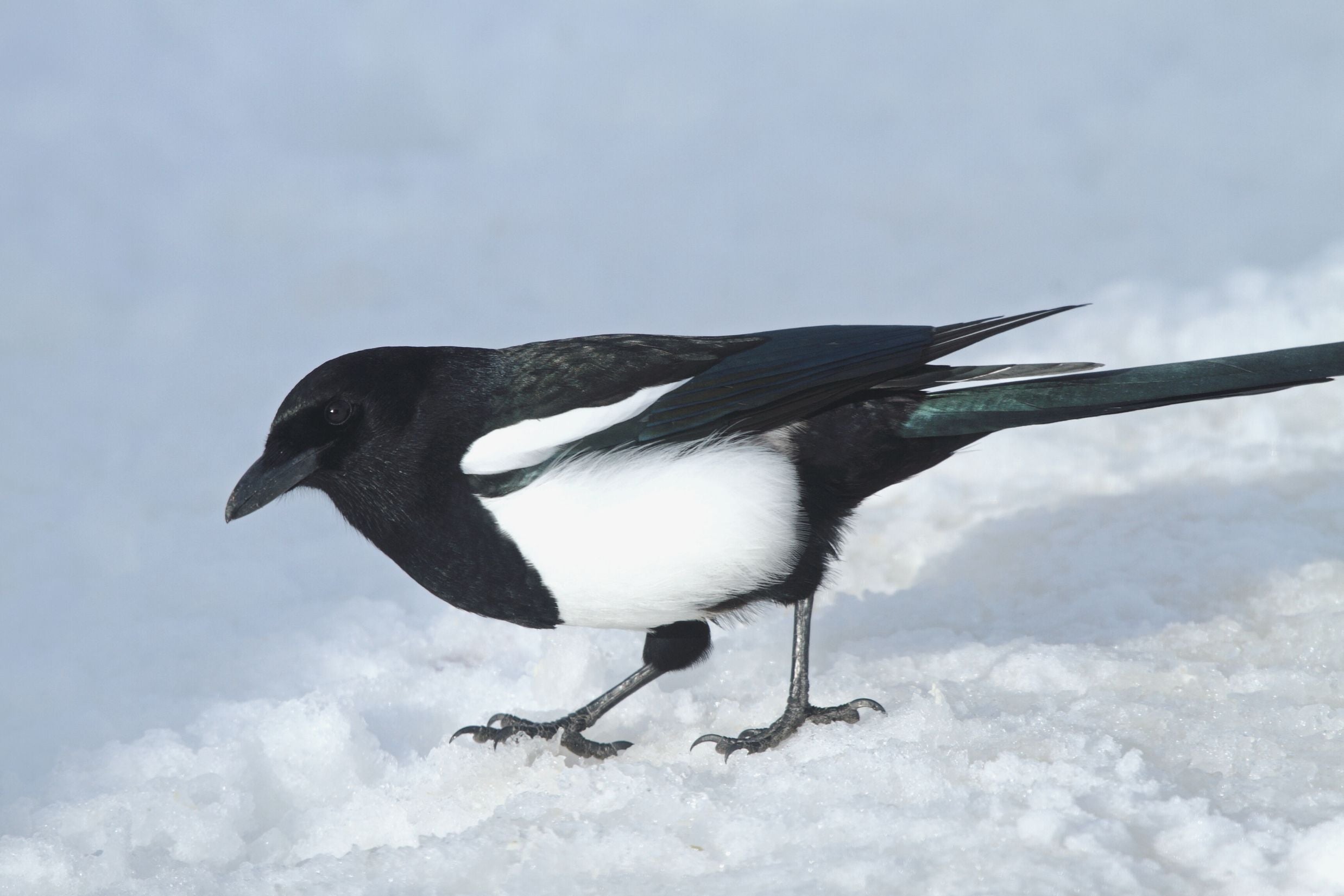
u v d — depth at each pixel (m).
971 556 11.09
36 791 8.12
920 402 7.88
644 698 8.82
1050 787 6.38
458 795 7.59
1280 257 19.14
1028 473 12.80
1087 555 10.48
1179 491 11.74
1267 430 13.23
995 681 8.38
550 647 9.45
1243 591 9.66
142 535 12.23
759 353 7.64
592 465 7.22
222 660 9.84
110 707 9.16
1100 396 7.91
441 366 7.54
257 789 7.96
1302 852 5.79
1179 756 7.00
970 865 5.84
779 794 6.74
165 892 6.30
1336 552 10.14
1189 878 5.78
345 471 7.51
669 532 7.30
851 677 8.56
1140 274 19.03
